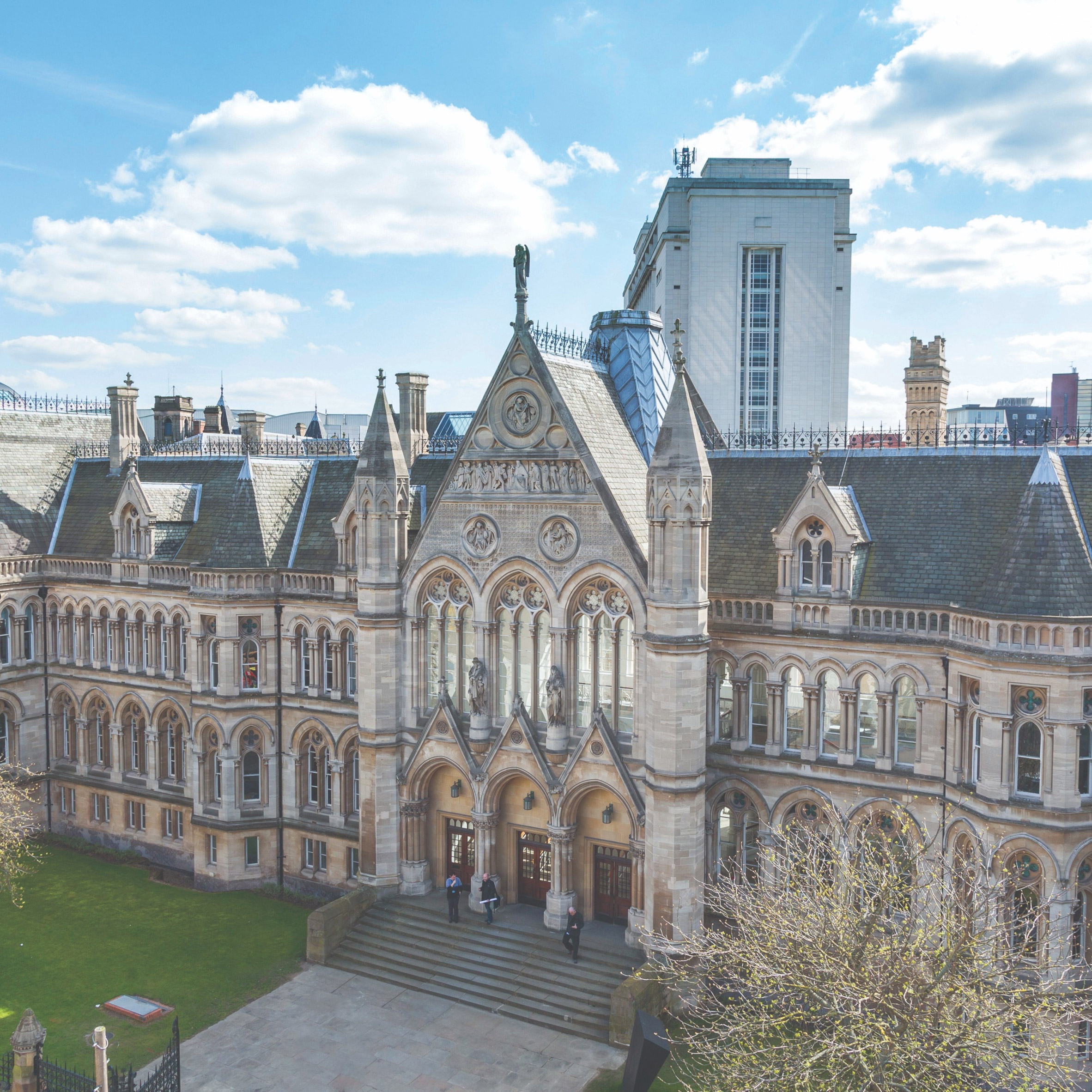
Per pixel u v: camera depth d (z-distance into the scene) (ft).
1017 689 112.78
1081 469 129.29
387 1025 127.54
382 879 153.17
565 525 138.21
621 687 136.87
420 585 152.05
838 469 146.30
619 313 165.48
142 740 191.11
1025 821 110.93
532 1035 124.47
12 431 213.25
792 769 132.16
